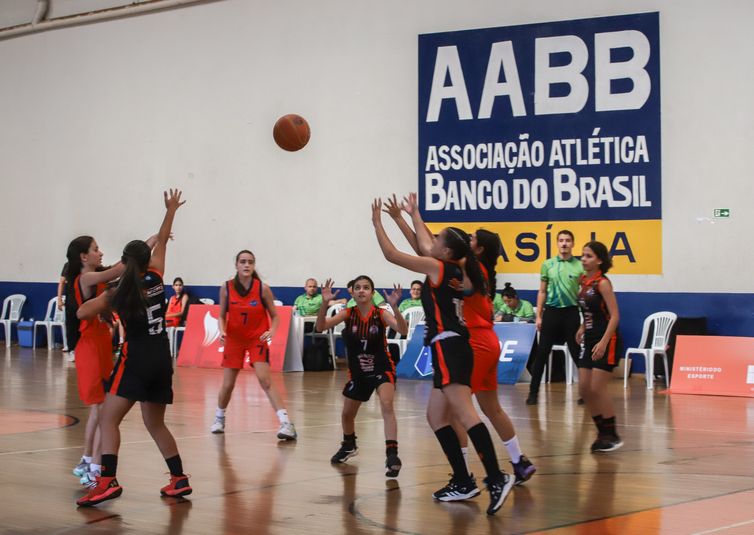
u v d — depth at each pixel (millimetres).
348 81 16391
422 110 15727
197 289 17672
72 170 19078
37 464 6629
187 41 17781
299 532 4715
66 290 5922
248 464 6711
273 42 17000
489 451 5125
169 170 18000
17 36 19641
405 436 8094
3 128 19844
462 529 4773
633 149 14312
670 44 14117
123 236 18531
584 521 4941
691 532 4688
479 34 15312
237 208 17359
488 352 5570
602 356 7285
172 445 5566
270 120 17062
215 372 14375
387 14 16047
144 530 4746
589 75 14578
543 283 10633
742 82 13742
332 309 15695
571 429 8570
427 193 15703
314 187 16688
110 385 5410
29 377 13062
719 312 13828
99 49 18734
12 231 19797
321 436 8078
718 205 13859
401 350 14398
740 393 11781
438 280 5234
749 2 13695
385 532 4711
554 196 14812
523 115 15016
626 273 14352
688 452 7301
